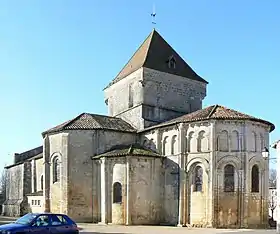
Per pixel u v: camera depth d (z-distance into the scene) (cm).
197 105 6250
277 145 3944
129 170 4912
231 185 4653
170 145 5088
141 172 4981
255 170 4784
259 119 4831
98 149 5347
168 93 6038
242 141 4716
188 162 4838
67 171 5253
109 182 5053
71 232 2892
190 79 6231
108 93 6656
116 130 5481
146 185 4994
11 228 2714
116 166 5028
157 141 5253
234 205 4612
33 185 7262
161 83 5997
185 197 4791
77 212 5197
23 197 7325
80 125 5416
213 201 4581
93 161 5303
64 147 5319
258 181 4775
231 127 4738
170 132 5106
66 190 5216
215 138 4688
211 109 5028
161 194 5084
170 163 5050
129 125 5872
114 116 6338
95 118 5722
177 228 4409
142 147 5403
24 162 7488
